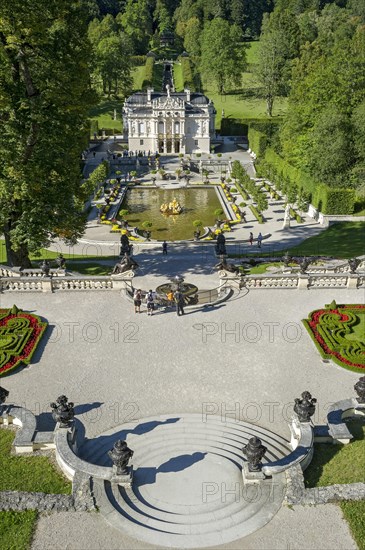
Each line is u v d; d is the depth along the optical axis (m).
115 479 23.20
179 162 123.75
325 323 38.41
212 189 100.88
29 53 40.84
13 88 40.94
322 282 45.56
